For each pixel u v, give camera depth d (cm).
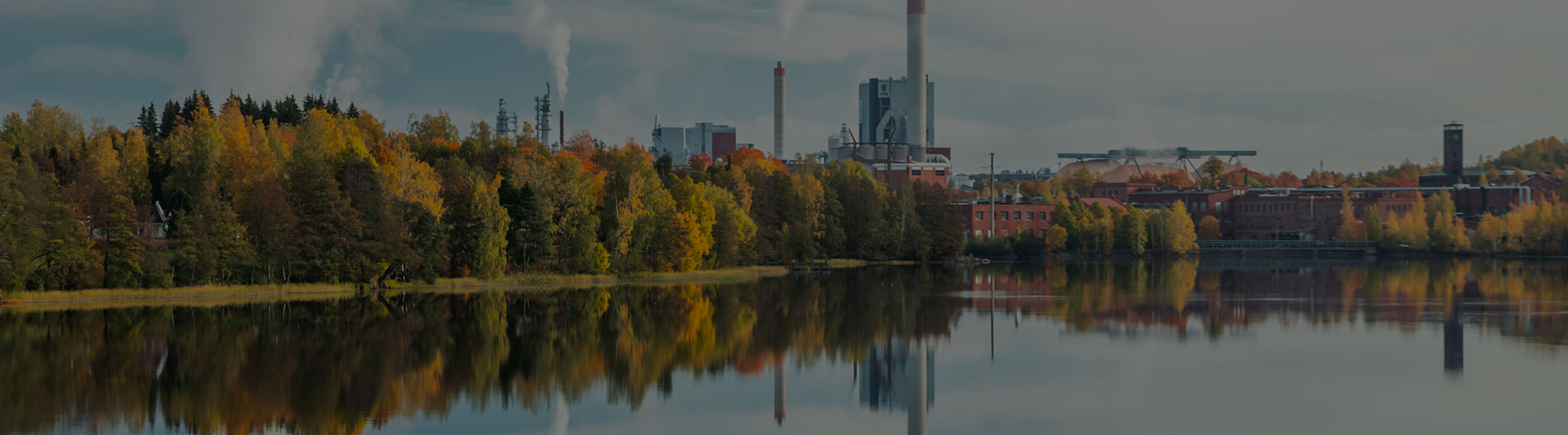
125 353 7188
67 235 10444
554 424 5306
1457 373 6519
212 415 5353
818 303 11425
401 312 9988
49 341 7756
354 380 6303
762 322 9406
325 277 12156
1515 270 18712
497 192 14025
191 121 19775
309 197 12219
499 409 5597
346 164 13612
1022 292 13075
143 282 11338
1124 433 5166
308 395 5866
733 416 5562
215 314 9706
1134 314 10119
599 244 14862
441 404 5691
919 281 15338
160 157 15550
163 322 8975
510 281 13650
